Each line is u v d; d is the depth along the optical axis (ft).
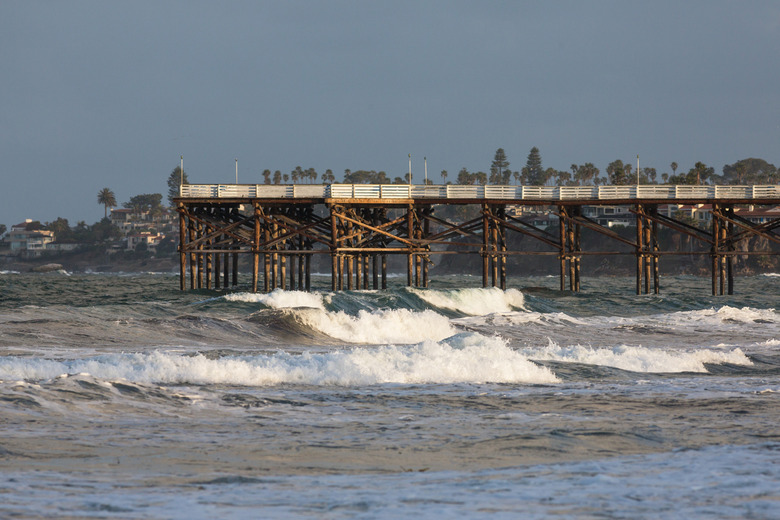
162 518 93.71
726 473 124.06
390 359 268.00
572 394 228.43
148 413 180.04
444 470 130.62
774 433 170.30
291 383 236.63
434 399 215.51
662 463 134.62
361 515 96.27
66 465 127.75
